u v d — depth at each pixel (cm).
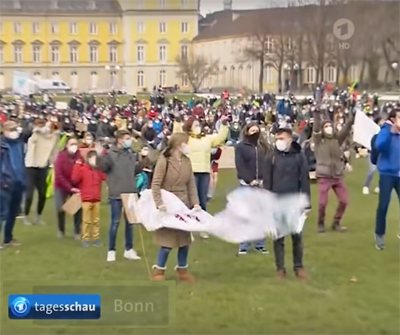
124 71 7506
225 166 2002
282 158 839
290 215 834
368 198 1474
